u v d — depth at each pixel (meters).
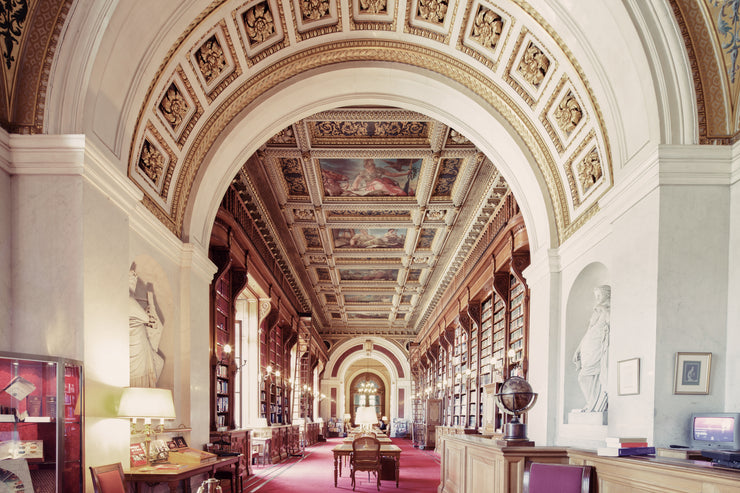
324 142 8.97
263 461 13.08
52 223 4.14
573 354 6.56
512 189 7.71
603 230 5.61
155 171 5.95
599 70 5.22
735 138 4.41
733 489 2.69
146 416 4.57
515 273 8.66
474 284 12.42
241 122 7.06
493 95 7.04
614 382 5.07
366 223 12.48
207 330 7.41
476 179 9.98
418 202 11.30
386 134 8.87
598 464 4.12
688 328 4.31
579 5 4.96
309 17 6.50
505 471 4.68
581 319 6.63
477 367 12.96
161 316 6.38
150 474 4.74
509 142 7.21
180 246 6.62
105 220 4.52
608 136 5.53
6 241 4.08
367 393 35.81
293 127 8.30
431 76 7.15
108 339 4.51
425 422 20.88
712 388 4.24
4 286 4.03
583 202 6.45
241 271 10.45
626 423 4.78
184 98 6.06
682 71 4.48
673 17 4.39
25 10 4.11
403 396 29.31
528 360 8.21
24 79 4.21
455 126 7.65
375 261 16.05
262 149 8.96
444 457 8.02
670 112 4.52
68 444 3.79
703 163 4.41
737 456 3.31
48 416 3.62
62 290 4.10
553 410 6.69
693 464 3.21
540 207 7.28
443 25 6.63
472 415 14.02
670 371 4.28
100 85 4.47
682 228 4.39
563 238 6.92
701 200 4.41
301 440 19.39
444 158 9.43
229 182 7.66
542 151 6.99
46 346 4.05
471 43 6.70
